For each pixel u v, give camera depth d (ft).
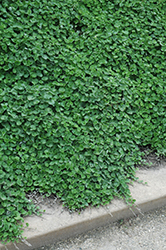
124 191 7.89
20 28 6.86
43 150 7.54
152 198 7.97
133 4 8.68
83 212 7.45
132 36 8.71
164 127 9.35
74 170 7.58
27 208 7.10
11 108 6.91
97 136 7.94
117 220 7.86
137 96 8.53
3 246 6.48
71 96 7.71
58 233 6.93
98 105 8.01
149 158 9.61
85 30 7.93
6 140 6.96
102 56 8.12
